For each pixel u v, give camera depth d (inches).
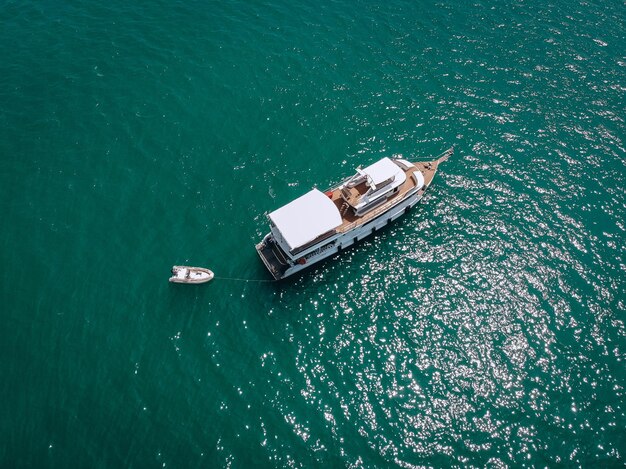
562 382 1988.2
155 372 2000.5
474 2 3449.8
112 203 2476.6
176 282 2218.3
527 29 3275.1
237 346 2082.9
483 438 1870.1
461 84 2994.6
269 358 2057.1
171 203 2484.0
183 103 2866.6
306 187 2564.0
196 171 2600.9
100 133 2733.8
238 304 2196.1
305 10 3388.3
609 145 2719.0
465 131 2795.3
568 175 2613.2
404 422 1907.0
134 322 2124.8
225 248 2353.6
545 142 2743.6
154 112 2824.8
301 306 2208.4
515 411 1925.4
